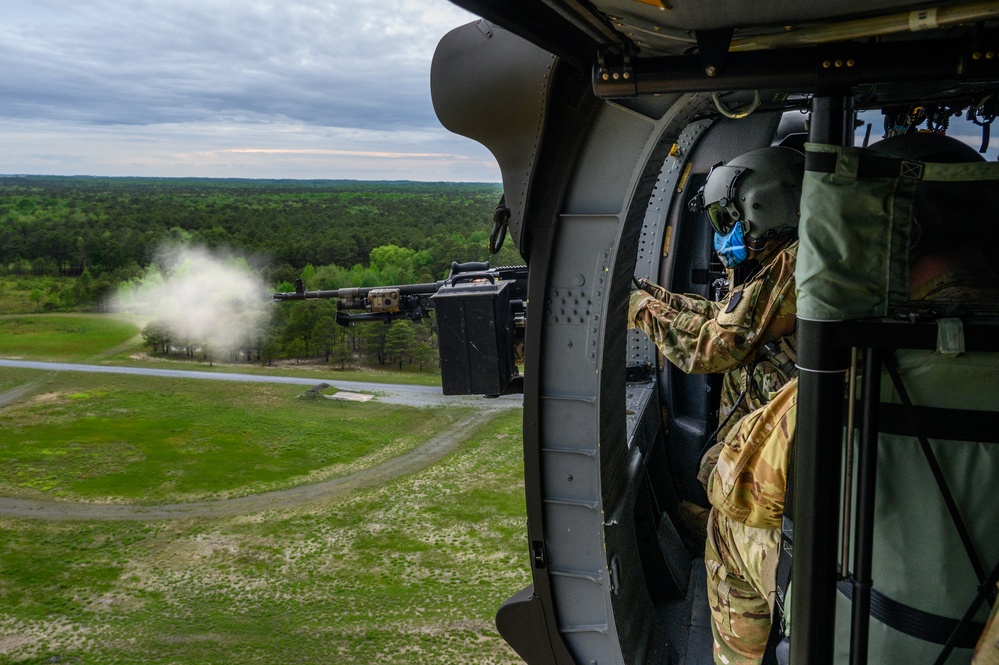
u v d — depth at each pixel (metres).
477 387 2.69
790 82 1.44
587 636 2.50
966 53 1.33
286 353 81.62
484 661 27.91
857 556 1.47
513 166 2.26
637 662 2.56
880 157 1.35
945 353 1.37
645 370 4.06
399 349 78.81
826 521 1.45
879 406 1.44
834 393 1.42
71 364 79.19
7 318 100.50
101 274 121.00
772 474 1.88
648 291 2.88
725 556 2.18
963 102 2.43
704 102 2.26
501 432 55.97
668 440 4.12
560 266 2.32
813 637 1.49
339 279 83.31
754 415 1.98
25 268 126.62
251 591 33.97
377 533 39.72
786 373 2.53
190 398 66.19
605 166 2.22
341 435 56.28
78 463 50.88
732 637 2.19
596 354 2.31
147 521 42.06
